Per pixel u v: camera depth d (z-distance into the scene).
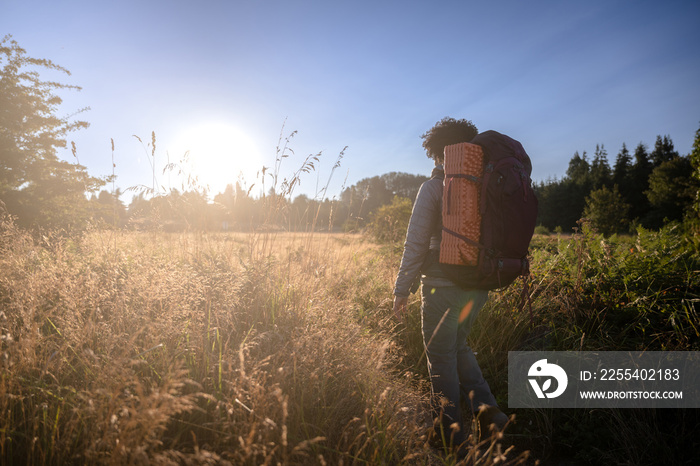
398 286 2.14
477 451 1.67
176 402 1.35
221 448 1.57
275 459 1.53
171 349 2.00
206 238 3.67
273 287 2.76
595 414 2.29
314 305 2.73
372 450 1.74
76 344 1.88
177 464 1.25
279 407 1.61
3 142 8.89
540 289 3.53
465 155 1.97
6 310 2.11
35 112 9.59
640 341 2.70
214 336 2.10
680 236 5.92
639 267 3.50
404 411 1.90
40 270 2.56
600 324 2.90
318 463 1.63
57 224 7.86
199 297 2.35
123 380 1.50
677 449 1.97
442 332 2.08
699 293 3.06
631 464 1.89
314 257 3.54
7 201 8.06
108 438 1.31
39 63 9.52
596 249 4.05
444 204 2.02
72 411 1.56
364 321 3.35
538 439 2.26
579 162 77.44
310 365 2.02
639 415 2.19
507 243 1.94
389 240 6.19
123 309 2.15
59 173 9.41
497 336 3.17
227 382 1.72
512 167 1.98
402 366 2.90
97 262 2.96
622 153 62.78
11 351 1.65
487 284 2.00
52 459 1.46
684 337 2.53
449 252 1.97
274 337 2.14
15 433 1.51
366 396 2.04
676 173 36.84
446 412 2.04
